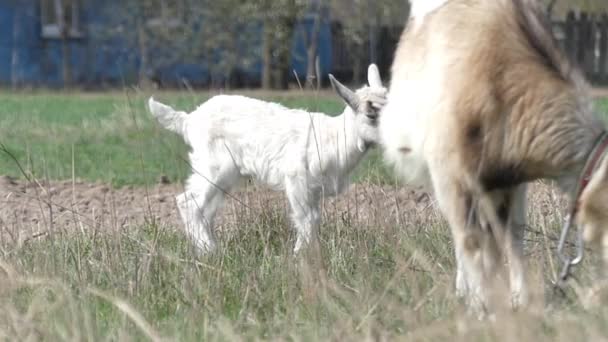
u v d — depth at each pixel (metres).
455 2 8.80
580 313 7.92
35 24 43.81
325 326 8.09
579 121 8.03
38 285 9.40
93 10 43.44
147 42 42.47
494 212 8.62
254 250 10.59
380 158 14.13
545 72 8.14
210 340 8.10
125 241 10.75
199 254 10.80
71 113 27.69
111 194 13.80
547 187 11.92
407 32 9.59
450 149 8.52
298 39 43.72
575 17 43.69
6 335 8.09
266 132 11.98
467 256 8.62
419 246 9.89
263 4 40.31
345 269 9.66
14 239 10.73
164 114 12.62
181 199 12.32
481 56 8.30
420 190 13.17
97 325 8.40
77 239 10.80
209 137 12.26
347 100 11.62
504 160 8.36
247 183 12.72
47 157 18.91
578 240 8.23
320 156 11.73
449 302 8.23
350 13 42.50
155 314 8.87
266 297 9.02
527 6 8.43
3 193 14.83
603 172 7.76
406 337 7.61
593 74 42.06
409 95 9.05
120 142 20.31
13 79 43.59
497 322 7.54
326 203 12.45
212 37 41.62
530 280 8.66
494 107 8.25
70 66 43.31
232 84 43.16
